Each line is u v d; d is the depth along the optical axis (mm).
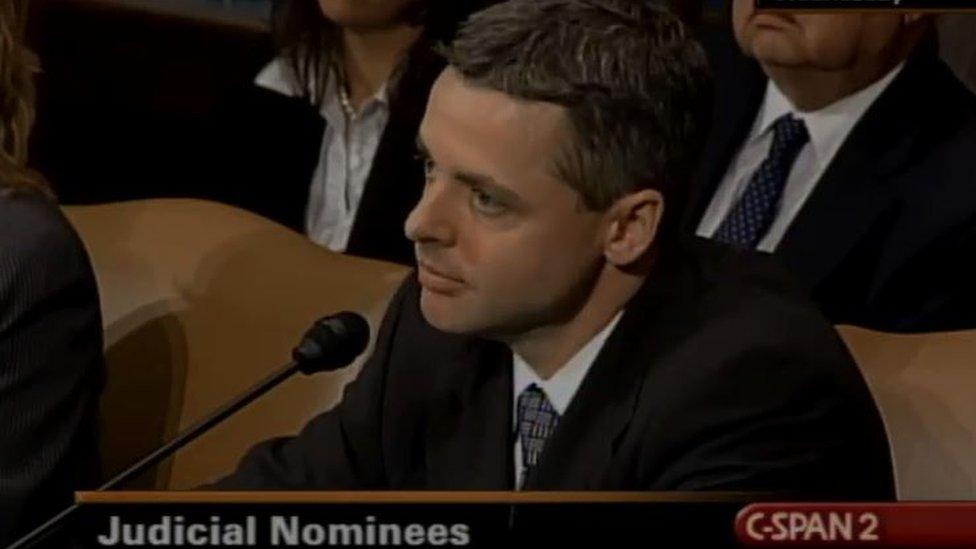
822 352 2674
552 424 2805
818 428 2639
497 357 2855
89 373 3051
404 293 2986
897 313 3299
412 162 3568
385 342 2959
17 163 3066
